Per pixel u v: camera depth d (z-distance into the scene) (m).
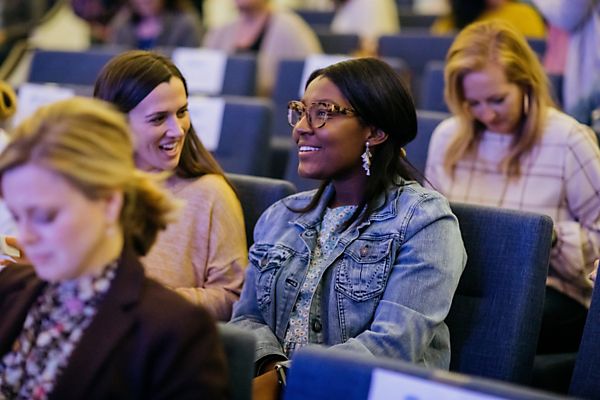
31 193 1.53
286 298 2.53
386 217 2.50
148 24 6.99
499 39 3.28
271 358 2.44
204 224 2.83
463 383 1.52
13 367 1.74
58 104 1.63
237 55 5.44
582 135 3.25
